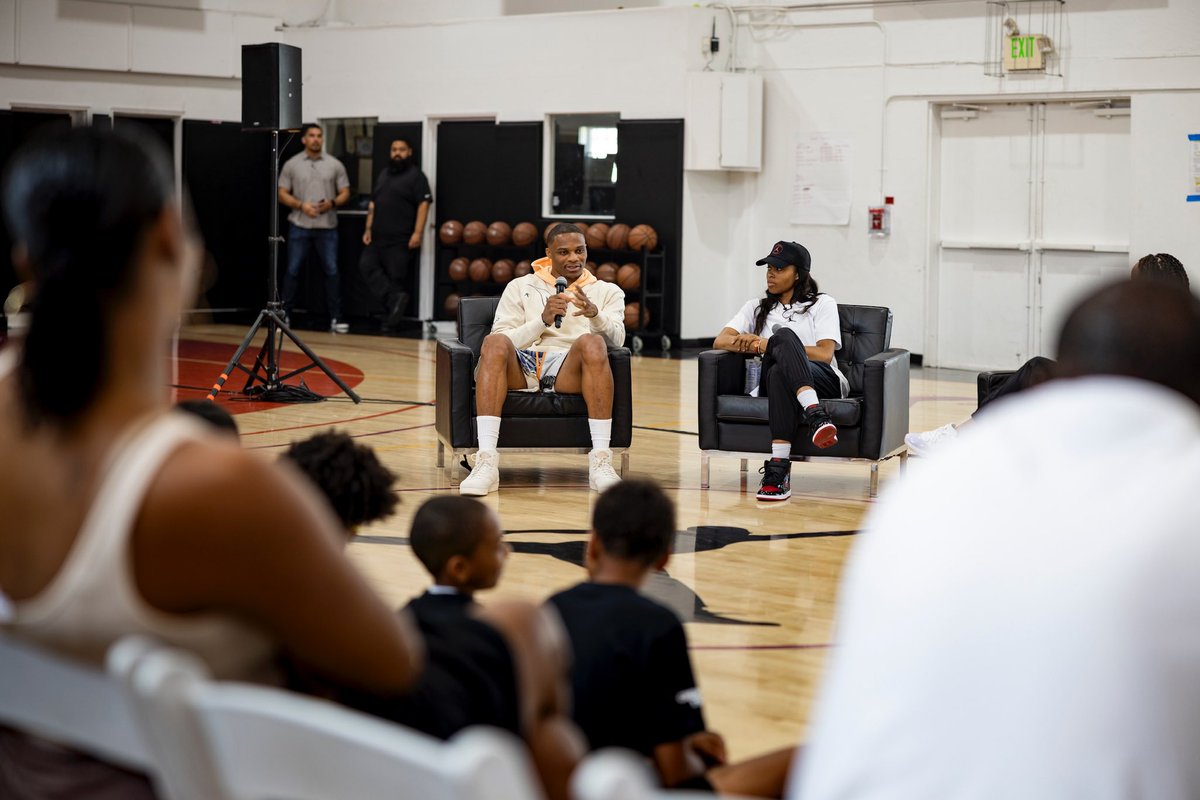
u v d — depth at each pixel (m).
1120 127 12.27
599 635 2.48
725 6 13.90
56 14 14.93
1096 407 1.26
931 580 1.23
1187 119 11.86
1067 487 1.22
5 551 1.36
